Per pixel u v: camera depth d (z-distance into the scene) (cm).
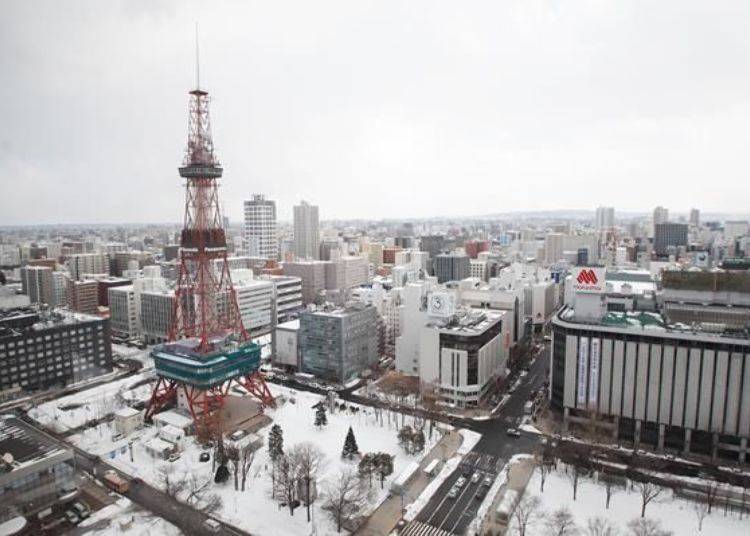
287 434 17412
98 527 12306
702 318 17412
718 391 15400
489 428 17938
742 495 13500
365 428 17875
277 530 12206
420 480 14388
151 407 18900
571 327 17275
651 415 16300
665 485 14050
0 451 13200
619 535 11706
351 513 12350
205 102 19612
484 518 12519
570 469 14900
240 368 18850
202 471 14975
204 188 19912
